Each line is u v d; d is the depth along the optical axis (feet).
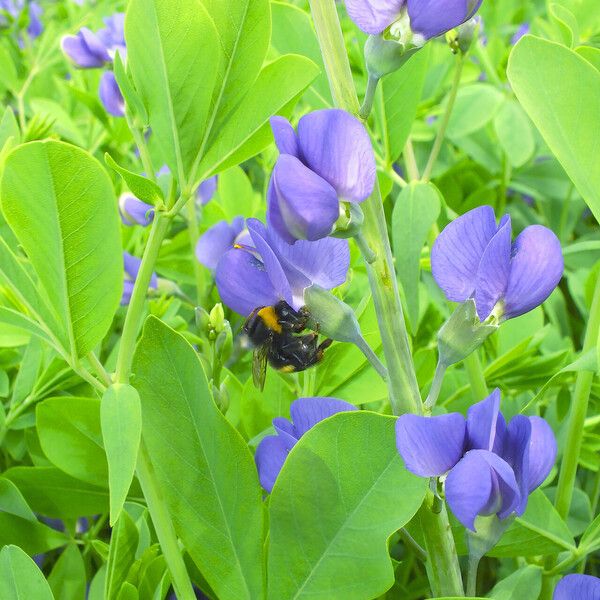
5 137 0.73
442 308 1.10
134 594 0.64
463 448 0.56
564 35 0.88
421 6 0.55
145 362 0.59
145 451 0.60
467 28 0.90
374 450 0.56
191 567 0.74
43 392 0.89
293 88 0.62
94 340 0.58
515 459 0.56
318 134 0.54
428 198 0.84
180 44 0.56
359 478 0.56
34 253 0.55
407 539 0.71
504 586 0.70
